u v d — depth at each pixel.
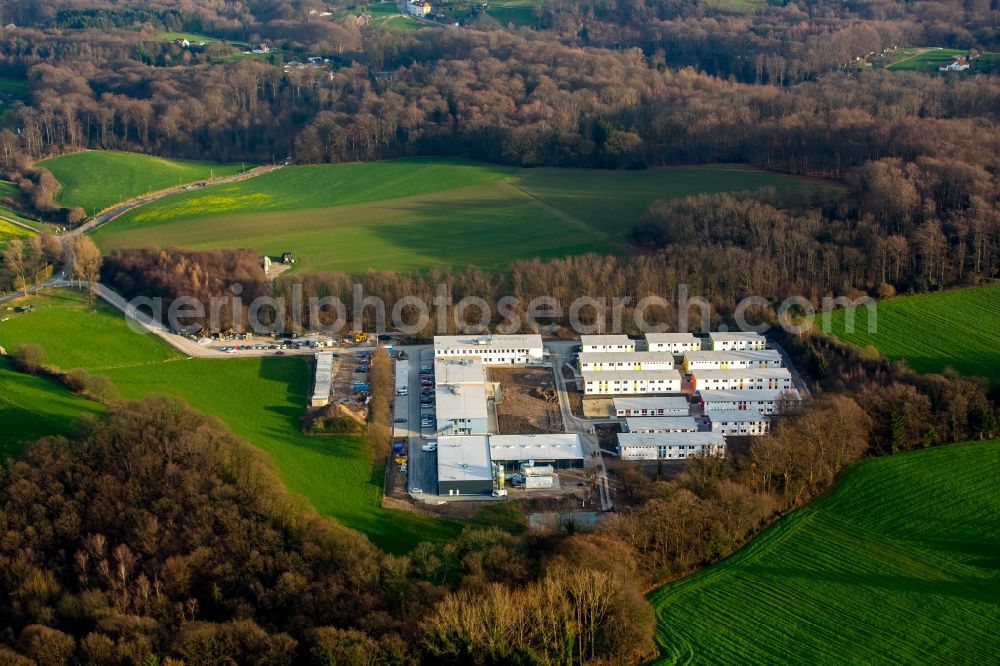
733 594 186.12
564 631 169.88
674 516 195.88
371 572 182.25
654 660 169.38
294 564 185.88
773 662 168.50
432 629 165.12
